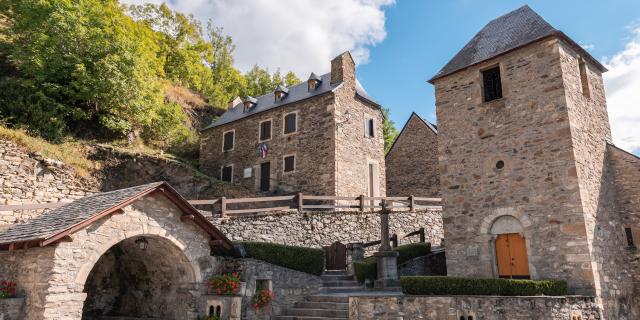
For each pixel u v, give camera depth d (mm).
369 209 16688
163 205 8781
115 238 7934
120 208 7934
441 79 12781
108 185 16375
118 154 17406
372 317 9086
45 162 13906
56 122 16922
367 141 20953
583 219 9375
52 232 7109
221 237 9453
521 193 10445
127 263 10547
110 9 22094
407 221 16875
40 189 13570
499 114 11289
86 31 18406
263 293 9438
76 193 14648
